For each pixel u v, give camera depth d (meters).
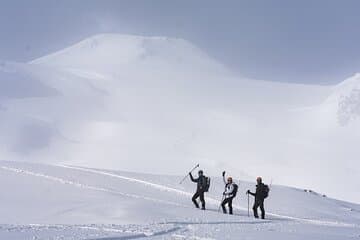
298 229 22.12
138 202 27.59
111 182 35.66
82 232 16.20
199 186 30.05
